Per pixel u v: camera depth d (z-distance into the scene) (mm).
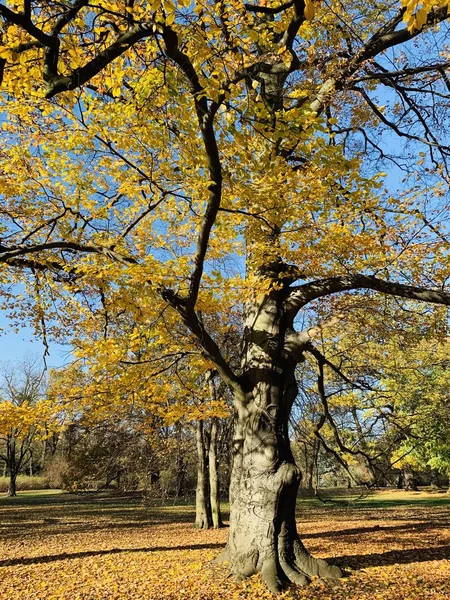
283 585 5992
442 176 7215
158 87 4766
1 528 16719
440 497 25344
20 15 3492
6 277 7684
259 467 6574
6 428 6648
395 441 11938
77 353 6570
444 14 6230
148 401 7609
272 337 7090
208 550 9977
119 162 6410
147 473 15469
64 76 4035
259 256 6109
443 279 6766
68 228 7016
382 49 7074
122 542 12516
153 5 3238
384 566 7328
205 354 6852
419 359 12078
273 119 4965
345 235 6156
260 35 4699
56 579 7836
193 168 5598
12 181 6195
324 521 16156
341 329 9391
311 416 11508
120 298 5906
